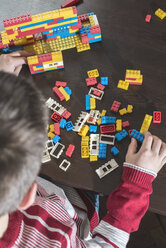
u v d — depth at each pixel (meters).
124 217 0.39
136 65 0.49
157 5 0.52
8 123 0.18
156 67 0.48
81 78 0.49
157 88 0.47
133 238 0.65
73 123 0.46
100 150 0.44
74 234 0.38
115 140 0.45
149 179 0.40
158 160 0.41
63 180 0.43
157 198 0.41
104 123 0.46
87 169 0.43
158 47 0.50
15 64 0.47
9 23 0.47
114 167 0.43
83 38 0.49
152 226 0.66
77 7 0.53
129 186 0.40
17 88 0.20
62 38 0.51
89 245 0.38
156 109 0.46
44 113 0.22
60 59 0.47
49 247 0.33
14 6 0.54
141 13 0.52
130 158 0.41
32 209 0.35
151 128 0.45
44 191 0.42
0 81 0.20
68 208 0.41
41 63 0.47
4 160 0.18
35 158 0.21
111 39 0.51
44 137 0.22
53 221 0.36
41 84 0.49
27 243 0.32
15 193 0.21
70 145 0.44
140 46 0.50
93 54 0.50
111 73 0.49
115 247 0.39
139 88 0.47
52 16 0.47
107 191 0.42
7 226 0.31
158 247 0.64
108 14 0.52
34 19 0.47
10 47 0.51
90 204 0.48
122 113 0.46
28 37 0.50
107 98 0.47
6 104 0.18
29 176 0.21
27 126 0.19
